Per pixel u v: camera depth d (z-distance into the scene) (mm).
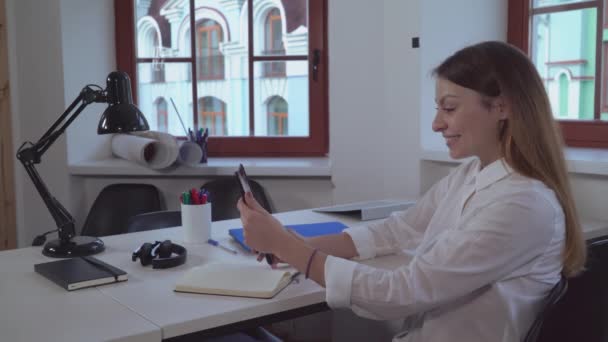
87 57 2967
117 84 1634
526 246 1082
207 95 3123
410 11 2477
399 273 1136
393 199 2344
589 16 2311
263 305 1169
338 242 1498
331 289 1154
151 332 1037
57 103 2879
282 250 1261
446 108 1193
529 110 1132
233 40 3070
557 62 2434
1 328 1050
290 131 3100
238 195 2707
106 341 994
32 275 1378
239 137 3105
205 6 3068
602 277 1194
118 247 1626
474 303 1140
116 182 3014
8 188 2922
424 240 1358
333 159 2742
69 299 1203
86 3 2947
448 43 2500
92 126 3035
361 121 2709
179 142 2924
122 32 3100
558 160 1151
